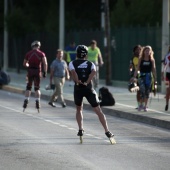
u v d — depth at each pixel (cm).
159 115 4691
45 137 3753
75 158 3053
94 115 5053
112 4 11894
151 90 4975
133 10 8925
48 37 10450
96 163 2928
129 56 7869
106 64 8150
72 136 3822
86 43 9075
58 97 5669
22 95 7212
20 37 11550
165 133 4062
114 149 3353
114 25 9050
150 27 7381
